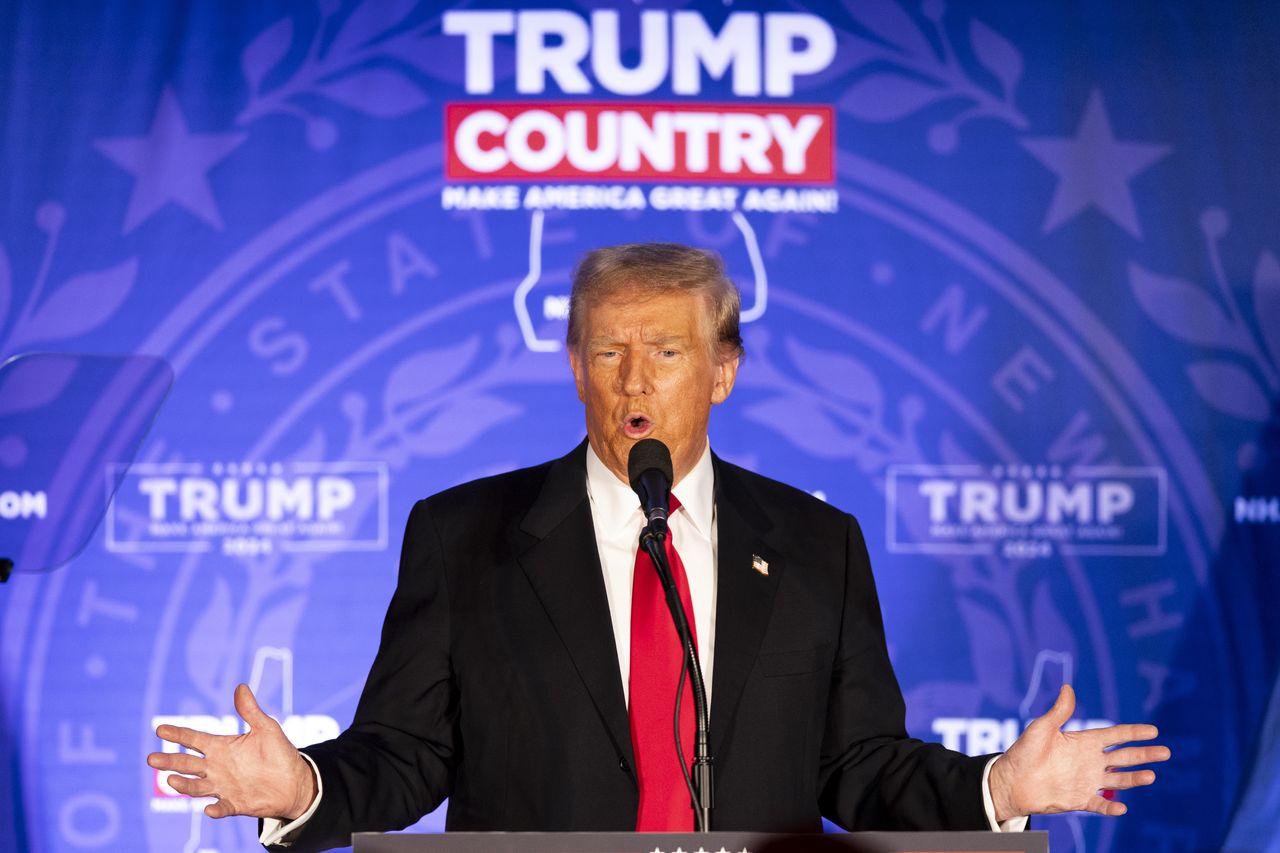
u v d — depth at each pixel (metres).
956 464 12.80
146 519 12.52
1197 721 12.62
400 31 12.99
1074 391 12.87
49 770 12.34
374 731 6.45
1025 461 12.81
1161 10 13.03
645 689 6.35
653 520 5.54
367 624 12.59
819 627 6.70
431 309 12.84
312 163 12.89
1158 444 12.83
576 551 6.69
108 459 12.52
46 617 12.41
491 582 6.69
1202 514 12.77
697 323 6.50
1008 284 12.95
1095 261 12.96
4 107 12.76
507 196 12.92
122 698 12.41
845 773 6.59
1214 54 13.11
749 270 12.90
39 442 12.45
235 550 12.57
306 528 12.63
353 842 4.68
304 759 5.75
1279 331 12.88
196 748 5.28
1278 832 12.14
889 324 12.90
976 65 13.09
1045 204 13.02
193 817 12.40
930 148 13.04
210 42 12.94
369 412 12.73
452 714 6.66
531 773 6.25
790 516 7.17
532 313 12.86
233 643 12.51
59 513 12.42
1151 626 12.70
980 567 12.75
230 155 12.85
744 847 4.70
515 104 12.95
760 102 13.00
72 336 12.58
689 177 12.95
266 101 12.91
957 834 4.73
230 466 12.61
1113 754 5.56
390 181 12.91
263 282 12.78
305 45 12.97
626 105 12.96
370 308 12.82
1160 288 12.93
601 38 12.98
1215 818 12.55
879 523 12.77
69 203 12.70
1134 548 12.77
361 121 12.95
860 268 12.95
